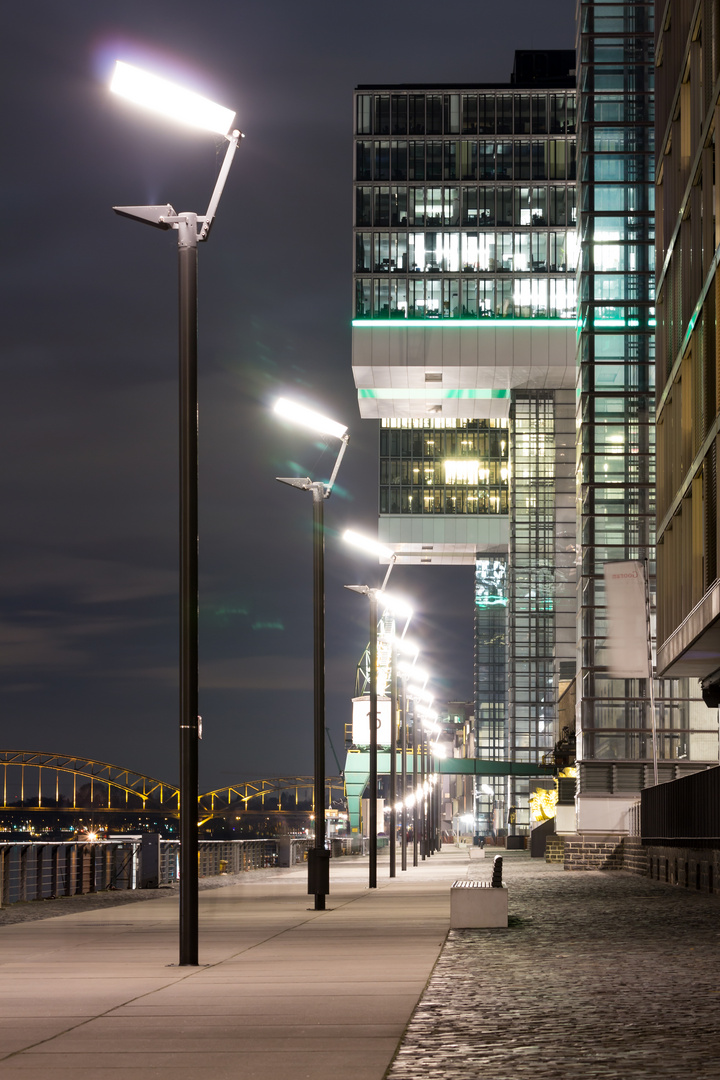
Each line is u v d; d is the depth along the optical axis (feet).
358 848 360.28
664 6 154.30
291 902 115.65
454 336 481.05
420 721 319.06
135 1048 36.52
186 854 60.90
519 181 488.44
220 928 83.92
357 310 482.69
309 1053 35.40
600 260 255.70
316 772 105.91
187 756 61.98
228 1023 41.11
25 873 122.72
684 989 48.60
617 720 235.61
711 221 124.26
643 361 251.60
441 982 51.21
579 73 268.82
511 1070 32.53
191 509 63.77
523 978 52.39
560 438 518.37
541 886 144.66
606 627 239.91
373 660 160.25
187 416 64.28
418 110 492.95
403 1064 33.55
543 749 515.50
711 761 233.14
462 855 354.13
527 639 519.60
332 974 54.75
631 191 257.96
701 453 125.59
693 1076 31.37
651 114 260.42
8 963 61.72
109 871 144.87
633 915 91.91
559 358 481.05
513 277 483.92
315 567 108.47
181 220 65.41
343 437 106.42
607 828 230.48
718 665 147.23
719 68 117.70
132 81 62.34
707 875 127.24
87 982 53.31
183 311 65.00
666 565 153.58
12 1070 33.27
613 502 246.47
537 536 520.83
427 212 488.02
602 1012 42.57
